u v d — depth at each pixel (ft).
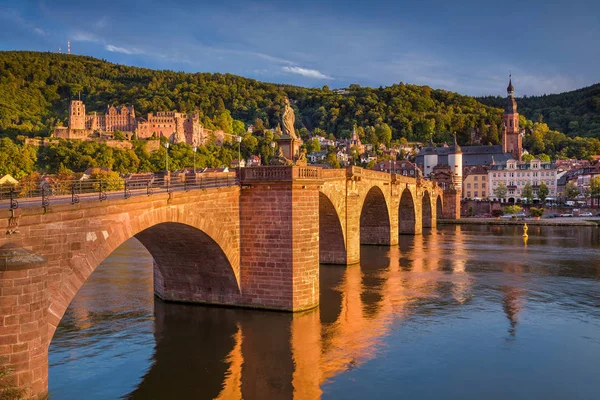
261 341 140.05
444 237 410.11
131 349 133.08
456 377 121.60
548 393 114.32
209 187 147.43
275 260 157.38
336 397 110.22
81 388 110.83
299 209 156.46
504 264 272.92
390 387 115.65
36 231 86.84
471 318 168.14
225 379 116.88
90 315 159.43
